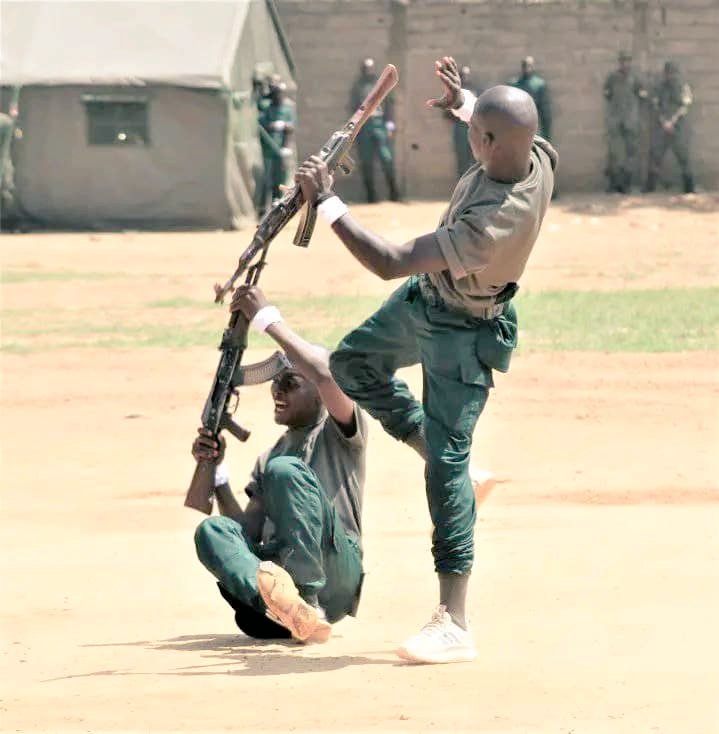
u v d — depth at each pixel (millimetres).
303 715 12352
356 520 15555
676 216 81812
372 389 14883
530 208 13500
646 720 12023
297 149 91625
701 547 20094
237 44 75938
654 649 14555
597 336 43562
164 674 14016
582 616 16078
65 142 75250
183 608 17406
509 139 13297
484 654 14508
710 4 90500
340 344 14750
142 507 24688
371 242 13352
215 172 75812
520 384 36219
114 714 12562
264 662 14461
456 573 14156
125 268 63625
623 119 89375
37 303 53344
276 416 15617
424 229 79125
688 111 90500
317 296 54562
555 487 25406
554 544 20484
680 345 41750
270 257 67938
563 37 90750
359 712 12406
